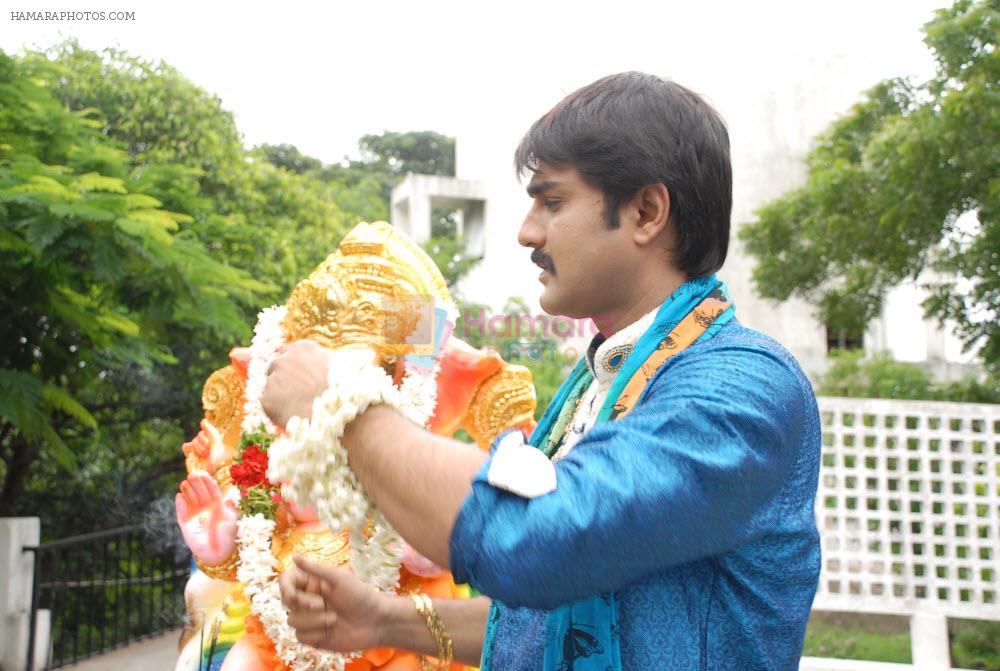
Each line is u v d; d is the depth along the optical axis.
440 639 1.36
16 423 4.73
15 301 4.93
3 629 5.20
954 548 4.86
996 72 6.58
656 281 1.11
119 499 8.05
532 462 0.88
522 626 1.06
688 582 0.97
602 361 1.14
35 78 5.39
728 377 0.93
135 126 8.50
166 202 5.39
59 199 4.30
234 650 2.62
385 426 0.93
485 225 14.11
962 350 7.60
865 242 7.64
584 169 1.07
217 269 5.03
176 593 7.54
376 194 15.46
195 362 8.24
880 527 4.93
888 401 4.98
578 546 0.81
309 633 1.29
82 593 7.11
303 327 2.59
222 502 2.61
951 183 6.75
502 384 2.81
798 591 1.00
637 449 0.86
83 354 5.64
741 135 11.92
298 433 0.94
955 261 7.23
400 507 0.90
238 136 9.84
